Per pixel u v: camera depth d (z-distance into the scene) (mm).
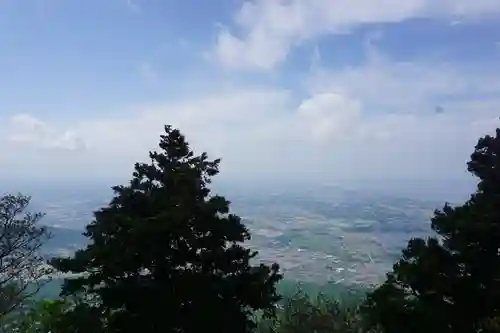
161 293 13039
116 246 13320
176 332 13445
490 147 14797
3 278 17328
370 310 14883
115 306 13500
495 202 14164
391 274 14938
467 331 13852
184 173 14211
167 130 15039
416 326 13648
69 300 19547
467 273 14211
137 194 14445
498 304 13531
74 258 13797
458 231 14250
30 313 19953
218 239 14062
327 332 29562
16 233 17156
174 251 13773
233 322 13523
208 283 13516
